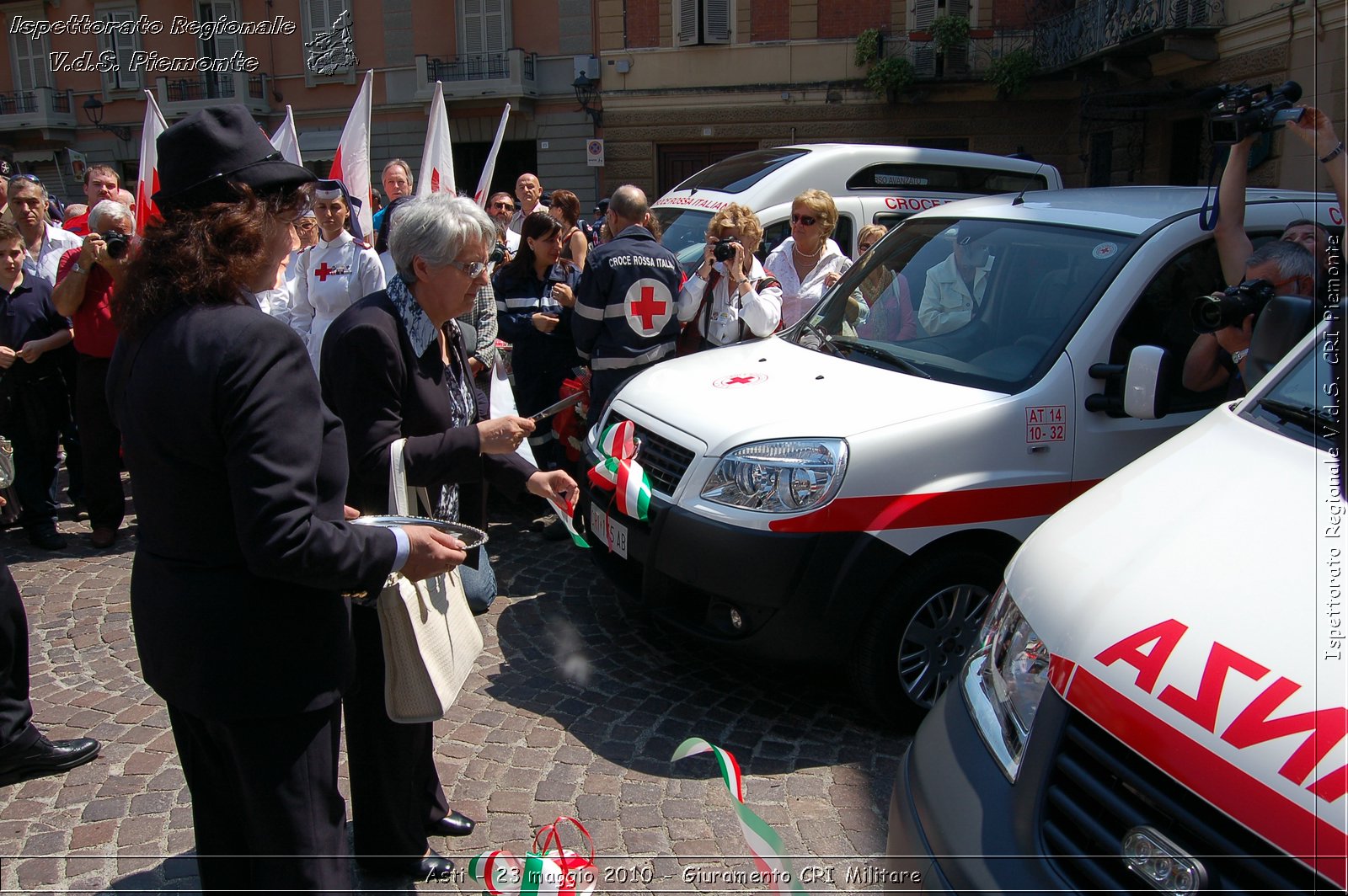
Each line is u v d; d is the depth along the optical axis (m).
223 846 2.09
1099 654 1.72
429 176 6.23
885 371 3.82
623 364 4.89
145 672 1.91
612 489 3.78
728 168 8.16
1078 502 2.26
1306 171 8.70
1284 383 2.37
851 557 3.23
